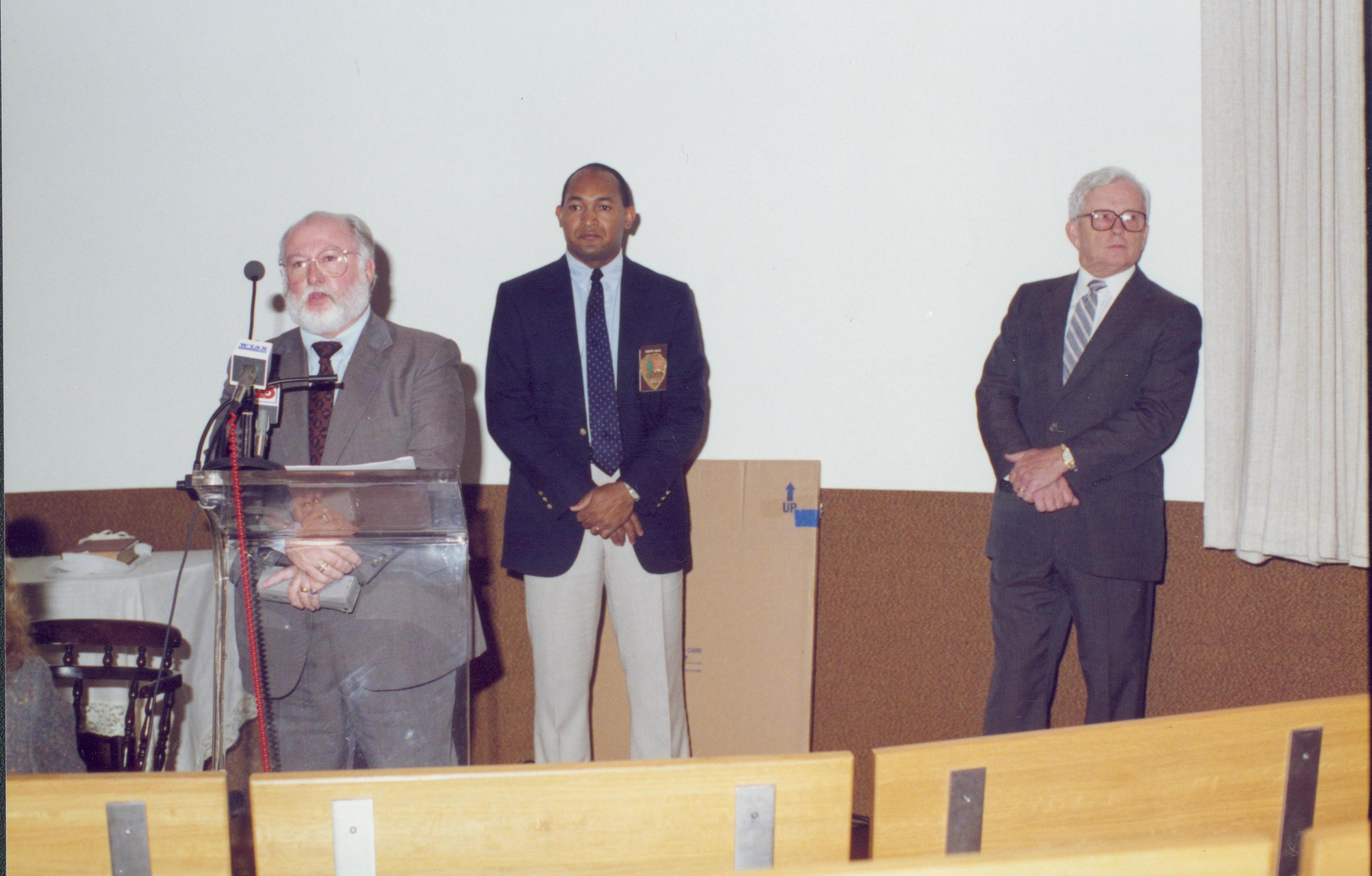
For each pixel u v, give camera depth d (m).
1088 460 2.17
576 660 2.27
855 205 2.63
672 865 0.89
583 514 2.15
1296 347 2.20
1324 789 0.97
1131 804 0.93
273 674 1.41
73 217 2.82
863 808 2.66
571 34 2.71
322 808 0.86
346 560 1.42
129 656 2.30
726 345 2.70
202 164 2.79
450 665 1.46
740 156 2.67
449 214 2.76
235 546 1.39
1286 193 2.20
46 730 1.23
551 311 2.30
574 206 2.33
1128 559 2.20
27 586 2.21
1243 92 2.25
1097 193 2.31
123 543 2.45
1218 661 2.41
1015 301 2.44
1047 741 0.91
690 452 2.27
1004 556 2.34
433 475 1.40
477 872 0.88
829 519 2.67
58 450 2.84
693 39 2.67
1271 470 2.24
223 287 2.79
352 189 2.78
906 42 2.59
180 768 2.35
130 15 2.79
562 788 0.88
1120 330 2.25
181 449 2.82
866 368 2.64
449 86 2.75
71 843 0.85
